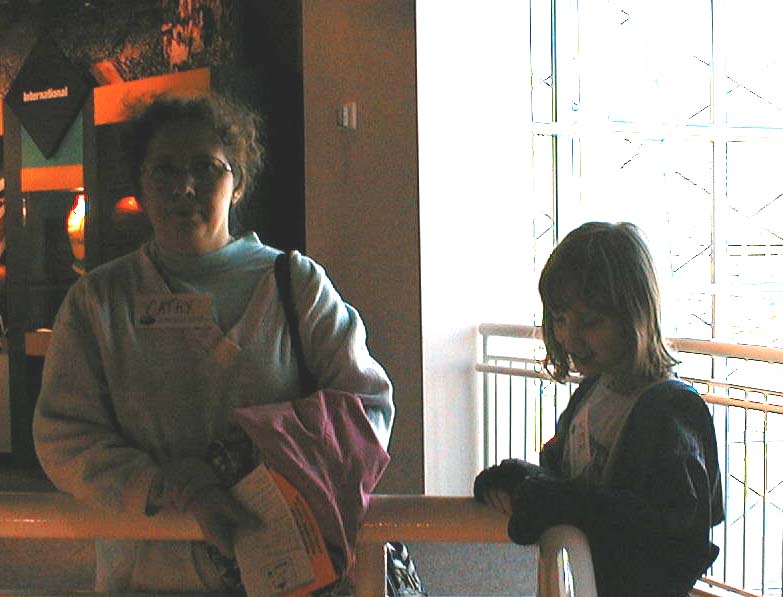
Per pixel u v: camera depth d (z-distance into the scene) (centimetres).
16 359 701
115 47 705
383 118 563
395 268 562
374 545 162
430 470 559
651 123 650
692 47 657
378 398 175
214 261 175
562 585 141
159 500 161
